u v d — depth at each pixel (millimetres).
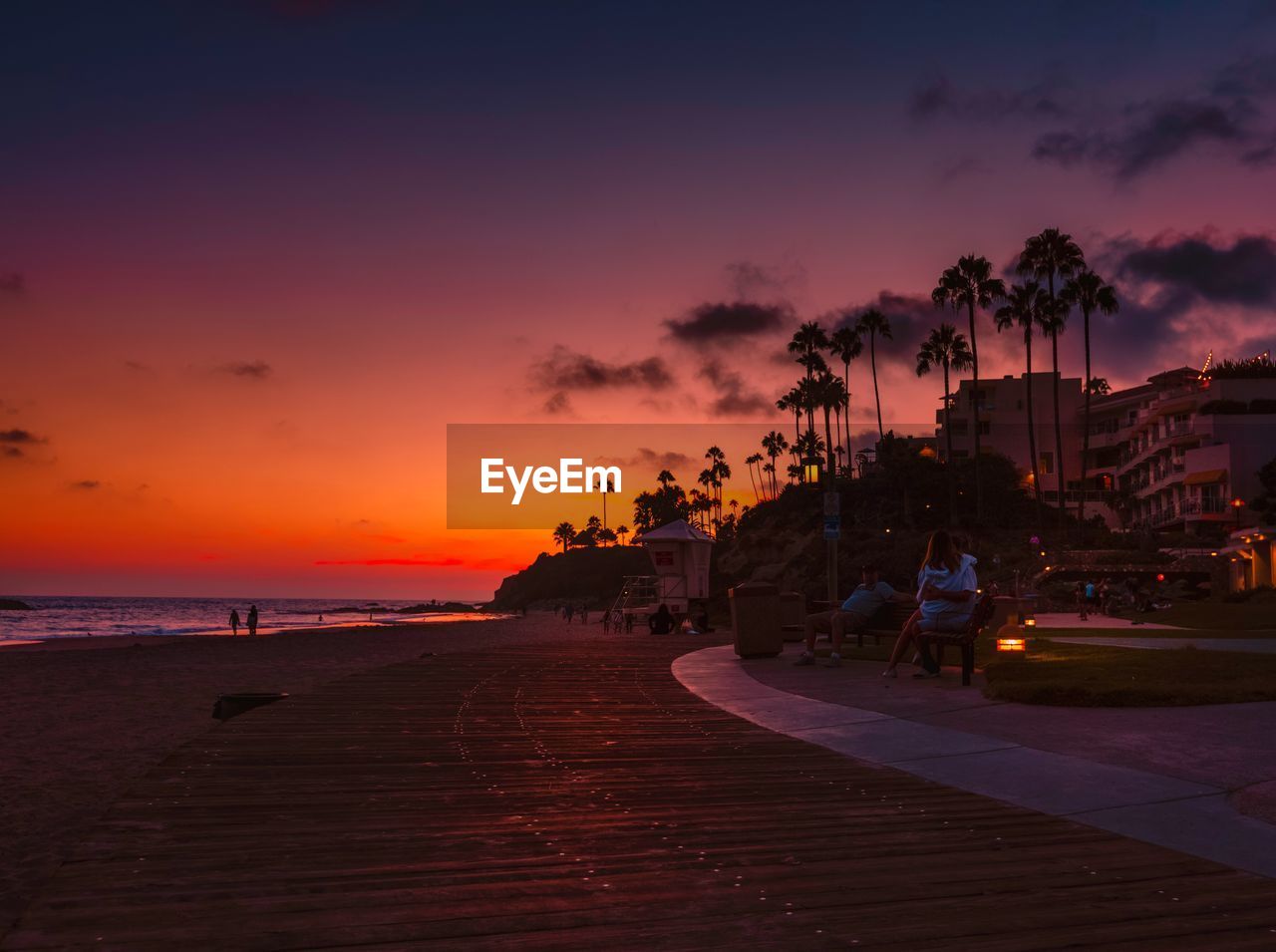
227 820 4742
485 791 5586
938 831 4676
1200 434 74812
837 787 5770
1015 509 89250
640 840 4473
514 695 10344
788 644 19234
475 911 3416
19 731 13391
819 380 108000
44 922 3221
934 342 94938
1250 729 7301
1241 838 4504
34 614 155500
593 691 10758
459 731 7844
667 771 6266
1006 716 8242
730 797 5449
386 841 4391
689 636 24844
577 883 3775
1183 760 6270
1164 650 14531
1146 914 3439
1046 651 14344
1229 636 20422
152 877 3754
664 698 10172
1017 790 5625
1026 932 3248
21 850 6516
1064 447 98750
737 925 3305
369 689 10828
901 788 5738
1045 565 63781
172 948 2990
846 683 11141
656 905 3516
